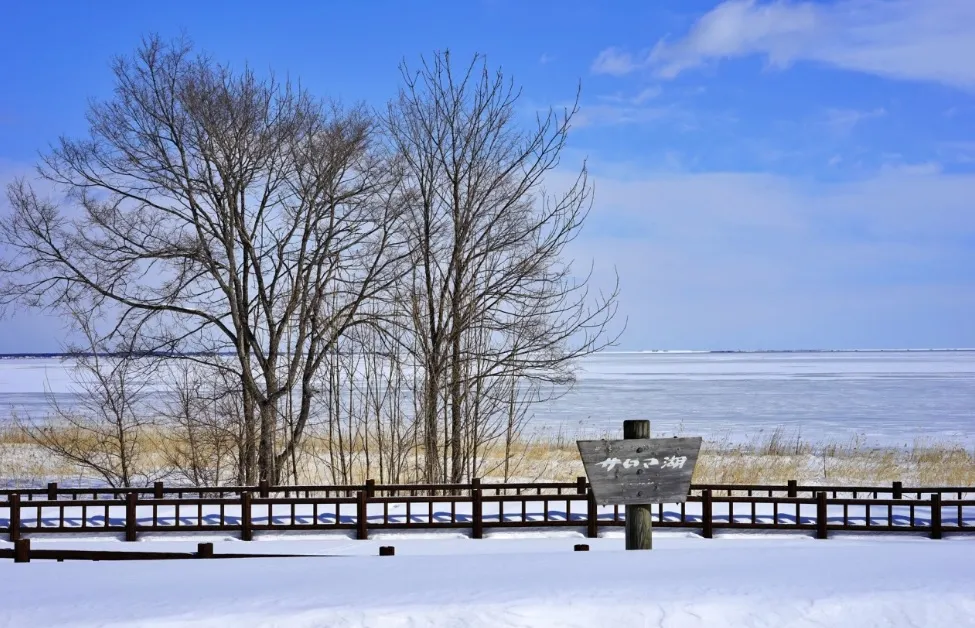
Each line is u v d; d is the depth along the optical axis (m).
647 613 5.96
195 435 25.77
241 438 21.38
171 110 20.48
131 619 5.86
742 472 24.91
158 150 20.59
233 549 11.86
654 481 8.78
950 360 174.62
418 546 11.96
